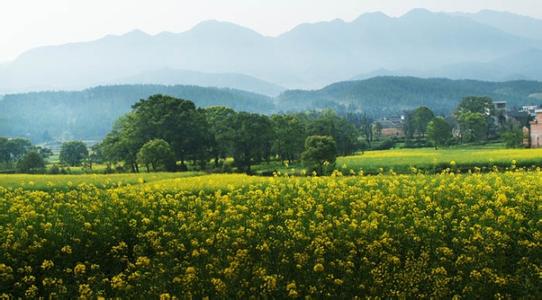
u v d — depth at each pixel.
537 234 21.77
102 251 22.34
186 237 23.19
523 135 114.38
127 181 49.06
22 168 109.38
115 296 18.59
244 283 18.48
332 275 18.97
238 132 97.38
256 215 26.05
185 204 30.42
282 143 102.44
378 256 20.48
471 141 148.25
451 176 39.97
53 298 18.03
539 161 65.19
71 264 20.98
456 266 19.62
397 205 27.50
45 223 24.14
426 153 103.31
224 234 22.73
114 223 24.97
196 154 95.88
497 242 21.38
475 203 28.30
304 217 25.78
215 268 19.42
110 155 96.19
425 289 18.38
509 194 29.92
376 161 82.31
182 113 94.00
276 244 21.72
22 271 19.38
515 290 18.31
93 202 28.36
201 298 18.16
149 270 20.38
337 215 26.27
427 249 21.28
